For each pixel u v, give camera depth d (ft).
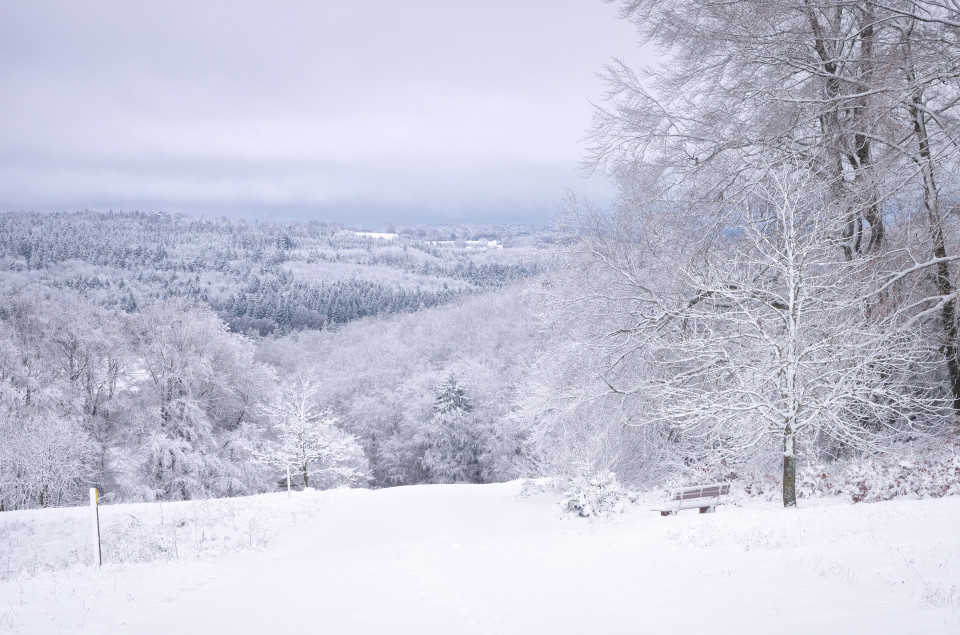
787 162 52.80
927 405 53.06
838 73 53.47
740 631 18.34
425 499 77.00
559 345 69.36
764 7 50.31
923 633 15.80
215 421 132.05
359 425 211.61
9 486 103.40
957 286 51.08
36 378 122.21
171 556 41.55
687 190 59.77
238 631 19.71
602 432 64.85
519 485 95.91
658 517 47.37
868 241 57.31
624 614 22.08
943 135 50.55
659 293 65.26
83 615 21.58
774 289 54.70
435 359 286.05
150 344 127.34
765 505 46.47
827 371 45.03
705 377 57.41
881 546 26.58
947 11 49.88
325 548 46.50
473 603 23.31
